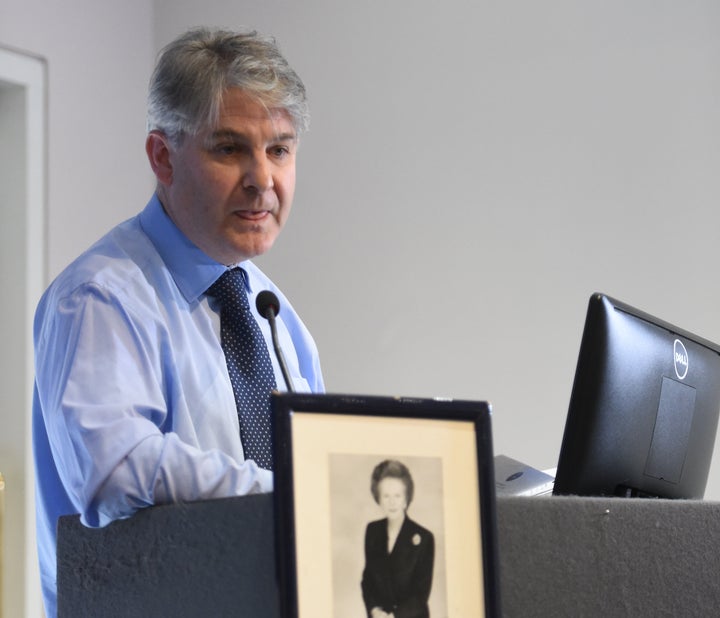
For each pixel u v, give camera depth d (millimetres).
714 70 8297
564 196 8711
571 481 3836
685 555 3041
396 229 9383
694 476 4551
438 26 9430
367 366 9344
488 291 8914
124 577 2969
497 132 9055
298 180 9898
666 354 4219
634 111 8539
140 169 10383
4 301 9352
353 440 2551
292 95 4664
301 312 9711
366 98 9680
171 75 4652
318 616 2432
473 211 9070
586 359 3814
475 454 2629
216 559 2828
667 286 8258
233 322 4816
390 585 2496
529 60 8992
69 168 9695
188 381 4504
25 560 8922
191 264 4754
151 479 3430
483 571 2557
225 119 4559
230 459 3580
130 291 4398
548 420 8539
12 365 9227
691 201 8258
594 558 2934
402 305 9273
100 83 10102
